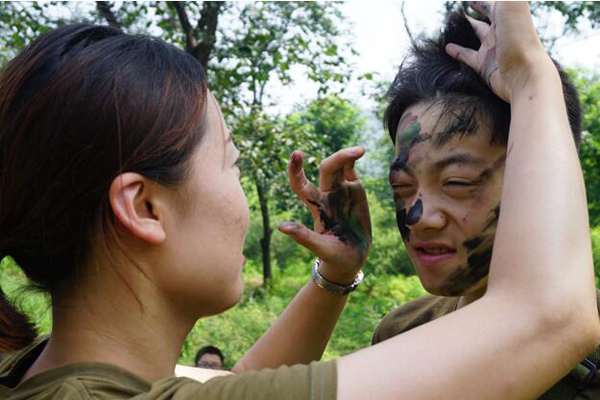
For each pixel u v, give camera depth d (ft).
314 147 19.01
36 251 2.86
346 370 2.43
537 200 2.63
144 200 2.79
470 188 3.76
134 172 2.72
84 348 2.83
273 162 18.35
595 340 2.51
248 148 17.40
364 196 4.30
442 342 2.44
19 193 2.72
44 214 2.72
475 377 2.37
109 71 2.71
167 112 2.77
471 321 2.49
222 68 19.62
